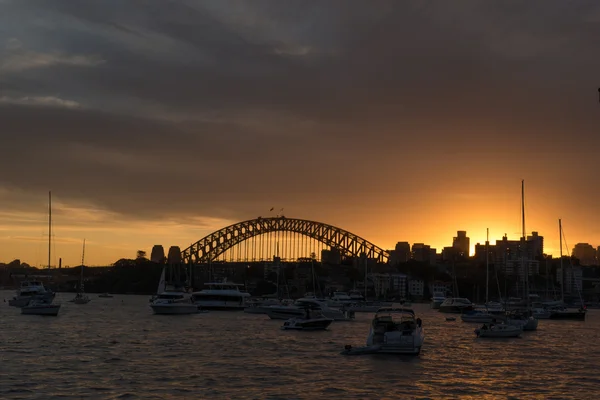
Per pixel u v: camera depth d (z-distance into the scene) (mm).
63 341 103312
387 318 90750
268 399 59875
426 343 109312
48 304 174125
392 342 87188
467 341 114812
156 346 97750
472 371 77000
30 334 114438
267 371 74188
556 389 66812
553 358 91375
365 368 77000
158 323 149750
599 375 75812
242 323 151625
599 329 156750
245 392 62625
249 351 92438
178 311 184875
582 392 65438
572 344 113312
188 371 73625
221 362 80938
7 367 74562
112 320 159125
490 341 115688
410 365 80312
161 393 61562
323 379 69625
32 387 63125
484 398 62188
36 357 83250
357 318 183000
